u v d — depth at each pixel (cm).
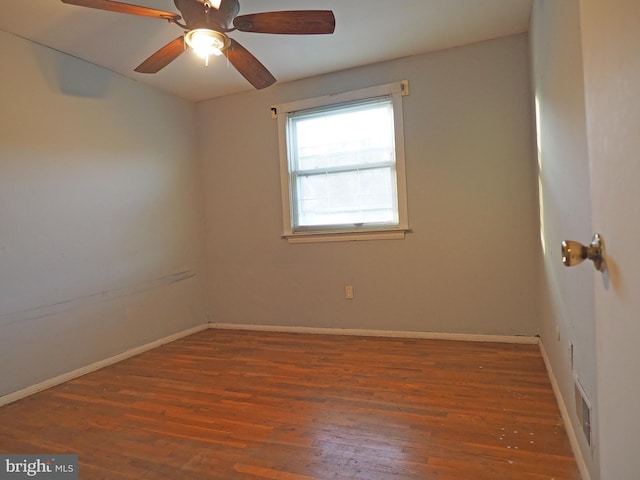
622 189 65
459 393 232
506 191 323
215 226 430
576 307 160
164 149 391
